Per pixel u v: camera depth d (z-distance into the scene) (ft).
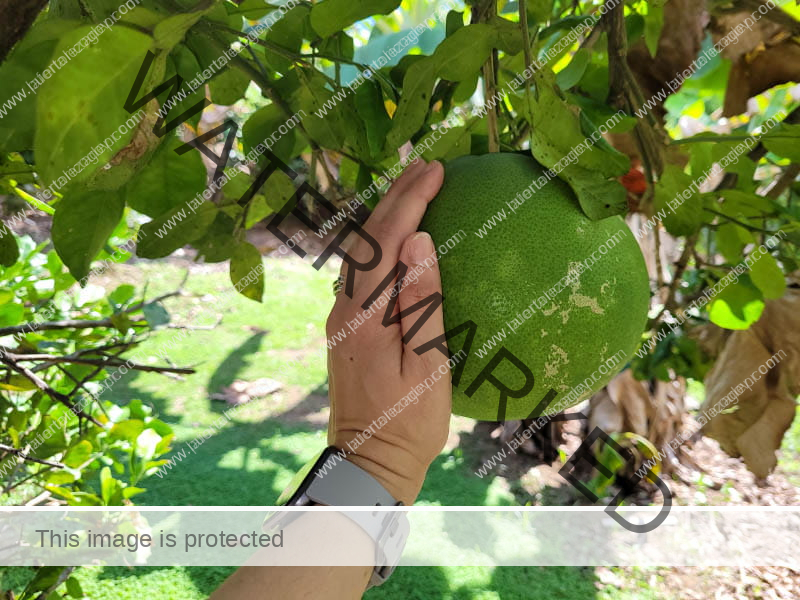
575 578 12.69
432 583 12.42
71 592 6.82
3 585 8.57
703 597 12.26
